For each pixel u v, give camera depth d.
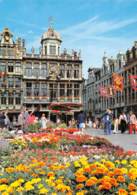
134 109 56.78
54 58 64.38
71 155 10.93
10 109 61.28
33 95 63.00
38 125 27.66
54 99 63.84
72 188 6.19
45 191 5.69
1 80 61.34
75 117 63.75
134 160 7.73
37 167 7.81
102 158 8.84
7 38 62.41
